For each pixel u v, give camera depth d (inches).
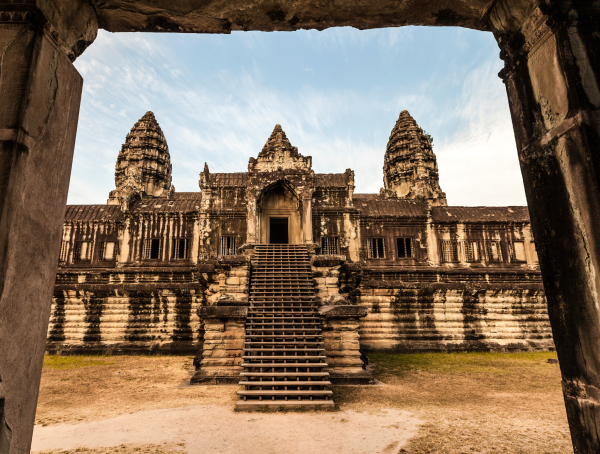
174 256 1066.7
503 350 810.8
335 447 264.1
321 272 623.8
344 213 1080.2
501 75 163.0
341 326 517.7
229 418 334.6
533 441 274.1
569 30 127.2
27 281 117.0
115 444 270.8
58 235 134.8
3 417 104.6
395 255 1107.3
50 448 264.1
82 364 661.9
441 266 1103.6
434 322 836.0
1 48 118.9
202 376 490.0
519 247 1129.4
